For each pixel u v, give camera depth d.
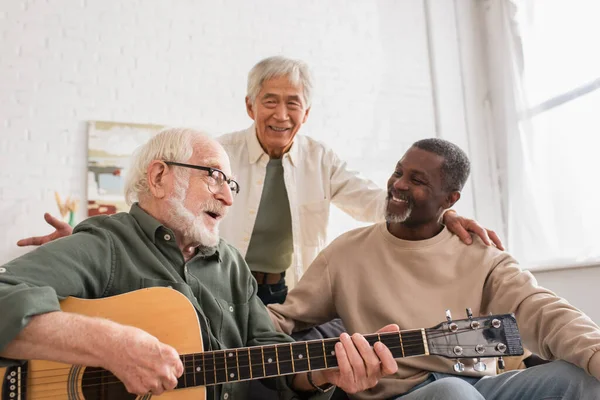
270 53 4.32
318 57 4.43
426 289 1.90
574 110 3.88
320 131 4.32
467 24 4.78
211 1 4.27
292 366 1.52
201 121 4.09
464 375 1.79
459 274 1.92
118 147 3.88
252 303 1.87
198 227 1.73
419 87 4.61
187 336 1.51
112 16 4.04
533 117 4.20
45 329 1.30
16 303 1.29
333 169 2.80
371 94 4.48
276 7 4.39
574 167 3.84
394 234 2.01
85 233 1.64
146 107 4.00
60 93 3.86
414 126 4.53
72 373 1.40
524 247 4.12
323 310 2.03
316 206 2.71
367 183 2.73
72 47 3.93
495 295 1.87
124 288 1.60
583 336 1.52
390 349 1.52
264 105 2.56
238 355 1.50
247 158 2.69
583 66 3.84
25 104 3.79
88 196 3.77
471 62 4.71
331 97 4.39
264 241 2.63
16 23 3.85
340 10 4.54
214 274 1.78
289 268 2.68
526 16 4.31
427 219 1.96
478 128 4.61
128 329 1.34
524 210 4.16
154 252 1.69
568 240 3.82
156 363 1.31
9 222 3.65
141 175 1.78
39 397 1.38
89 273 1.56
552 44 4.09
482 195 4.49
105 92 3.94
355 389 1.51
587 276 3.59
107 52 3.99
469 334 1.54
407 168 1.96
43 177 3.75
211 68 4.17
